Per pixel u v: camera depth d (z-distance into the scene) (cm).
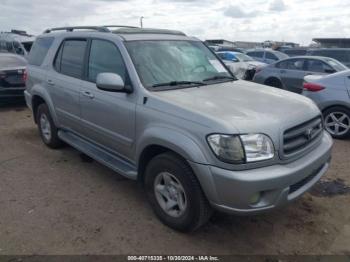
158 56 413
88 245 329
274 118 314
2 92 888
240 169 289
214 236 346
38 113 600
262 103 349
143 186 390
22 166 518
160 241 336
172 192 344
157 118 341
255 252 323
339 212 394
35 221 368
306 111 349
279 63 1198
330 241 340
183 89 385
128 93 380
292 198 313
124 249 324
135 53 399
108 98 406
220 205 300
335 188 454
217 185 294
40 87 565
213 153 294
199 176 303
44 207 397
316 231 356
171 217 349
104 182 464
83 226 359
